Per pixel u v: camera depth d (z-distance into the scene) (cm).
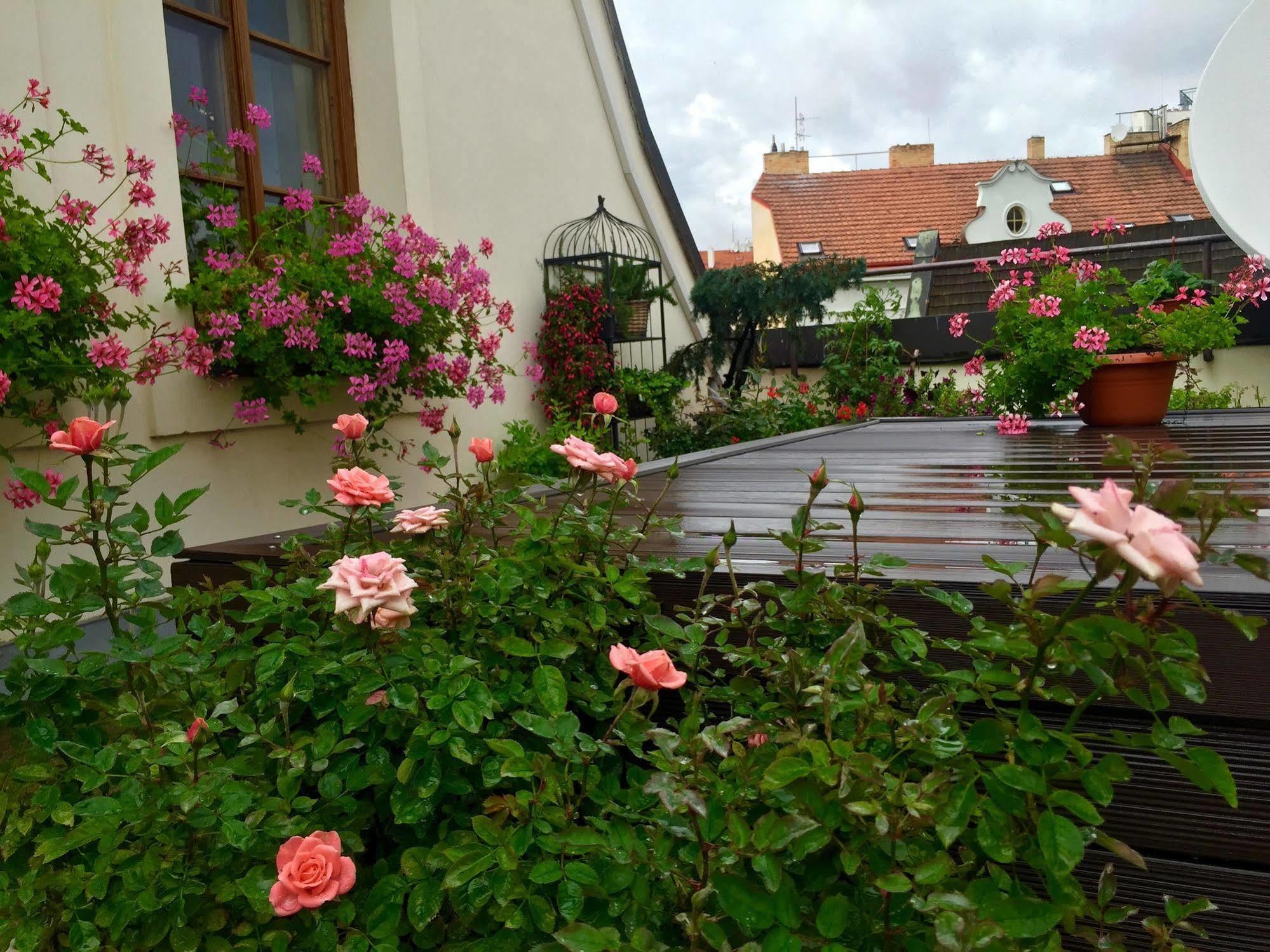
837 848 75
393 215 355
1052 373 319
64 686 103
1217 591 91
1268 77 423
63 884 90
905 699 94
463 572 111
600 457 114
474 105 479
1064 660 70
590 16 584
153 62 302
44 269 235
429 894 82
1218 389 727
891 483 217
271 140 379
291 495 351
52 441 102
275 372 311
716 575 120
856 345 716
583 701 104
